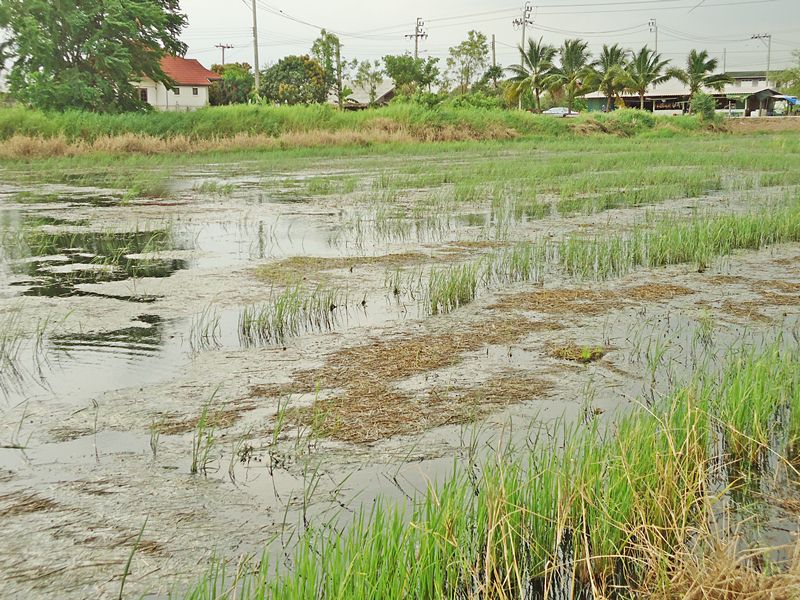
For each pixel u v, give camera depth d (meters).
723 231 11.98
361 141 37.88
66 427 5.22
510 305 8.45
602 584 3.55
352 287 9.22
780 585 3.16
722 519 4.08
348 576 3.06
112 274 9.96
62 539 3.86
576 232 13.03
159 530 3.94
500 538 3.61
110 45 38.94
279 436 5.08
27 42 37.28
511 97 66.06
